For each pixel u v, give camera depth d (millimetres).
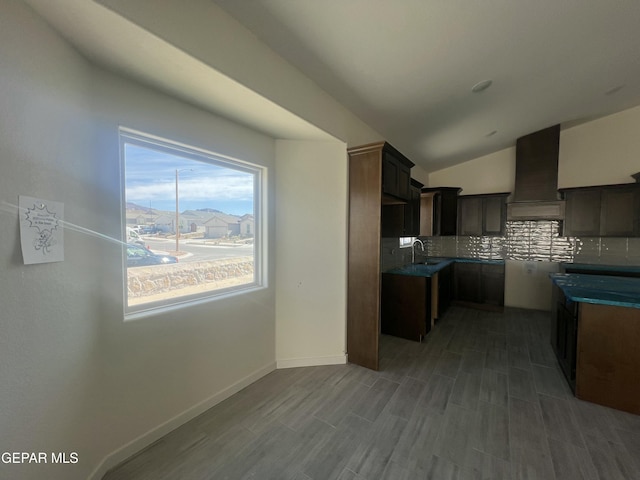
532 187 4355
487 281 4695
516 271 4891
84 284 1339
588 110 3787
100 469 1451
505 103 3109
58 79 1159
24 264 1021
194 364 1944
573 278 2869
